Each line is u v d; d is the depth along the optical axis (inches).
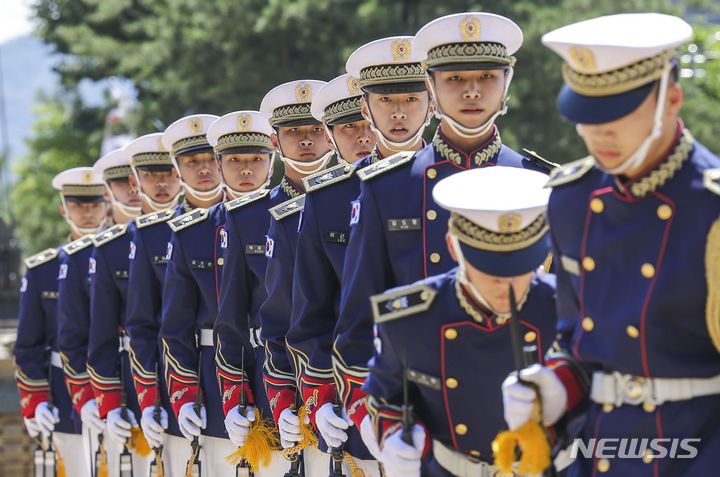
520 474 331.0
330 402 482.0
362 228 435.8
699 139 2084.2
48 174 3245.6
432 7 2015.3
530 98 1935.3
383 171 438.9
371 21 1959.9
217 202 649.6
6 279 1688.0
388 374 372.5
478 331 357.4
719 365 308.7
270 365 526.0
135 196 791.1
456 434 369.4
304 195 535.8
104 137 2704.2
